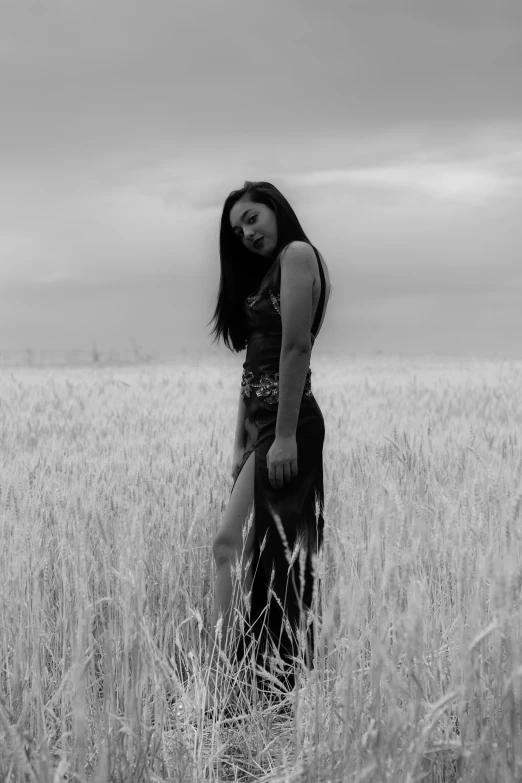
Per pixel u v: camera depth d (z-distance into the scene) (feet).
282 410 10.46
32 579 10.19
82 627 7.50
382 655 7.11
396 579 7.84
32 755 7.22
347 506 10.57
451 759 7.66
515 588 7.10
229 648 10.27
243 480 11.03
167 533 11.76
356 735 7.29
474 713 7.27
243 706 9.84
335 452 17.06
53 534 11.57
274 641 10.68
